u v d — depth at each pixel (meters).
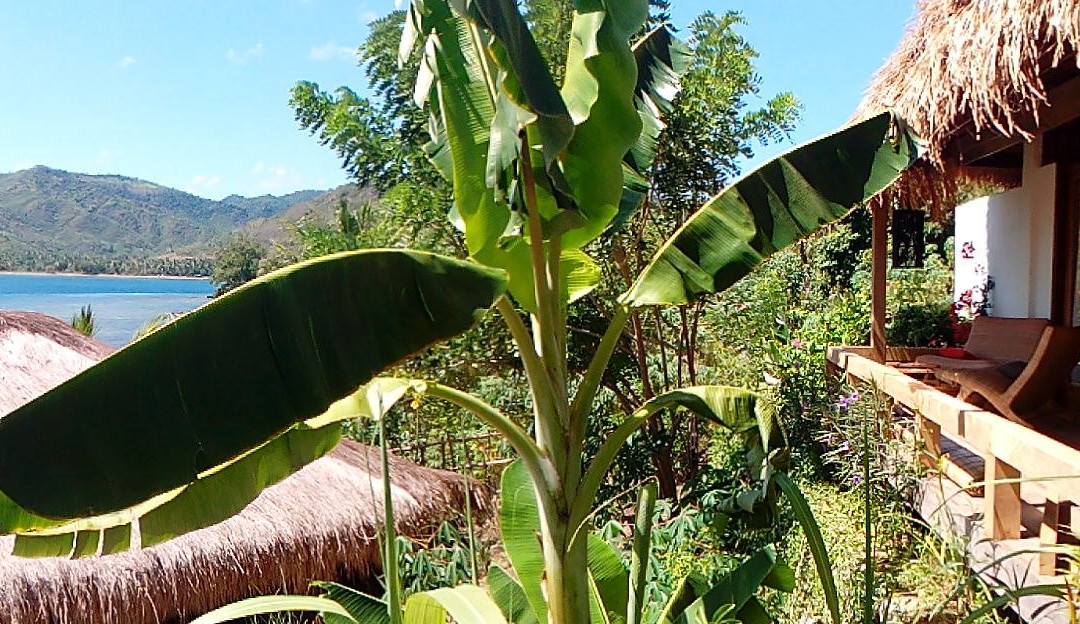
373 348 1.72
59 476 1.42
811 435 6.14
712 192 7.38
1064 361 5.29
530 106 1.90
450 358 7.39
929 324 9.99
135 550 4.43
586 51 2.32
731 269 2.58
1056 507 3.27
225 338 1.62
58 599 4.09
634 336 7.93
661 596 3.60
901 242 9.77
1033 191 8.26
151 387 1.54
